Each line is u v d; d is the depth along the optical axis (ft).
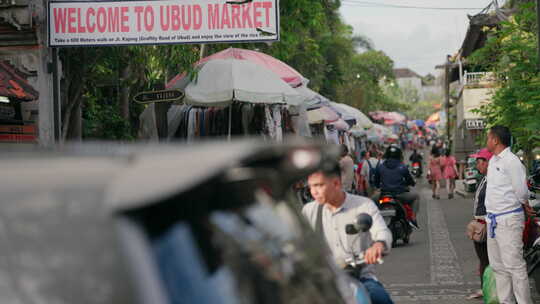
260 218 13.04
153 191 9.68
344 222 27.02
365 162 104.83
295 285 13.26
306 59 172.04
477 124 182.80
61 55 67.56
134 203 9.66
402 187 78.07
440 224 100.17
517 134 78.54
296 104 68.39
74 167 11.00
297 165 13.16
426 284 54.34
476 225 46.73
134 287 9.55
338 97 279.08
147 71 86.53
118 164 11.05
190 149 11.17
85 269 9.77
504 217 40.98
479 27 159.12
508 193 40.98
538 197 60.18
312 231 16.07
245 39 59.16
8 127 56.44
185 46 67.62
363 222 25.20
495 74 81.10
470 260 66.13
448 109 307.37
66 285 9.80
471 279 56.08
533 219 43.88
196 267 10.39
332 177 26.86
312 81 201.16
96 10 59.52
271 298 12.04
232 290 10.89
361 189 105.29
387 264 64.54
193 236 10.64
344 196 27.17
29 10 58.49
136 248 9.73
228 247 11.37
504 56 74.74
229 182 11.95
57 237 10.02
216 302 10.43
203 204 11.21
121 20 59.57
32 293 9.86
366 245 27.02
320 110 98.73
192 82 67.77
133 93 86.69
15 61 59.41
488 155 46.60
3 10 58.80
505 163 40.93
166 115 70.79
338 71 243.40
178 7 59.36
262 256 12.38
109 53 71.46
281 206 14.46
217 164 10.12
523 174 40.78
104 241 9.82
